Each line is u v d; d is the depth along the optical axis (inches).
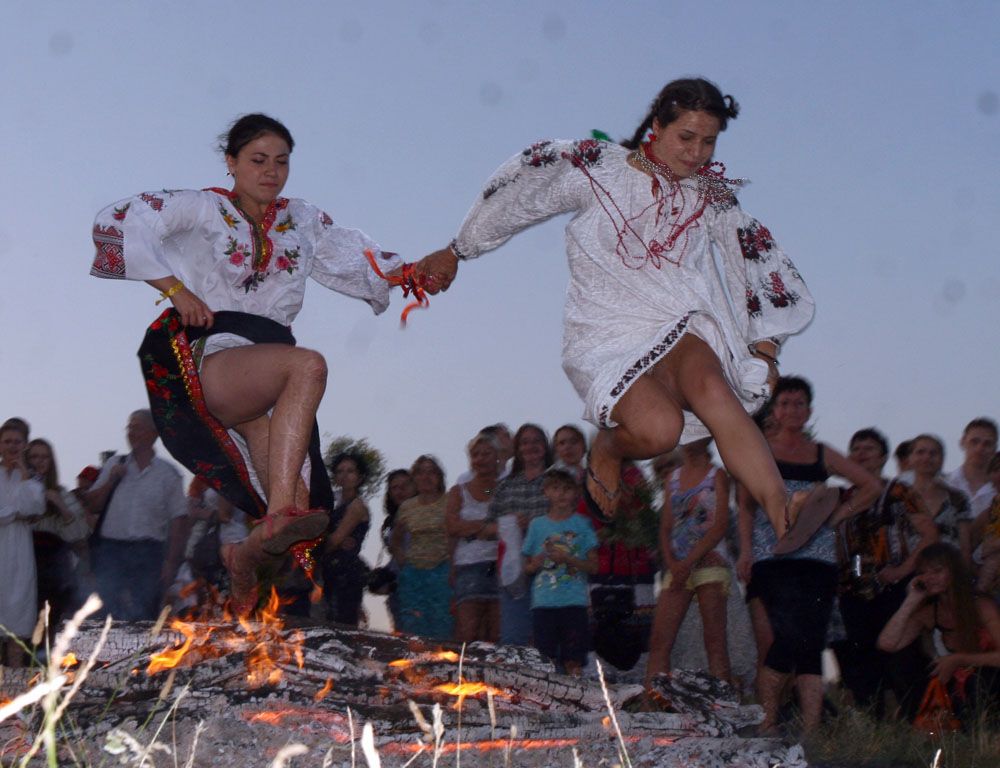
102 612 285.1
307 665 159.6
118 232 181.8
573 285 178.9
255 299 191.0
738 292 186.5
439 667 164.4
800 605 214.5
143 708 146.0
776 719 214.8
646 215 175.6
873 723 212.8
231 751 139.9
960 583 227.0
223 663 158.1
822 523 154.6
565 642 245.6
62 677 64.4
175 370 185.0
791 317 185.9
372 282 203.8
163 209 185.0
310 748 140.6
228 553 180.2
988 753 194.7
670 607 243.1
